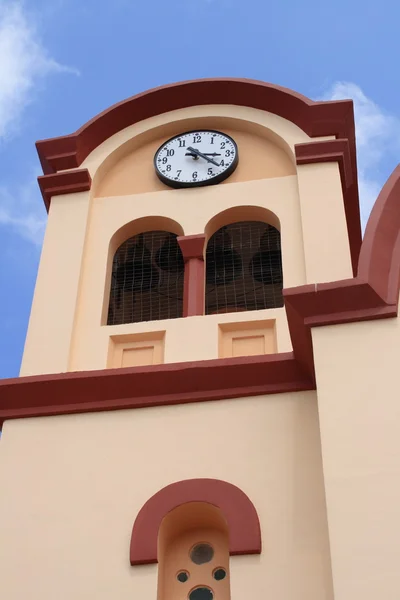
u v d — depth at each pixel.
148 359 12.55
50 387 11.75
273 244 14.30
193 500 10.45
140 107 15.73
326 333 10.48
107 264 13.90
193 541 10.75
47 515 10.72
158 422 11.37
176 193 14.60
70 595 9.98
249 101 15.61
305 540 9.98
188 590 10.34
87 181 14.77
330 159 14.31
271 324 12.58
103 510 10.66
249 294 14.02
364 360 10.12
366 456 9.34
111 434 11.35
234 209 14.16
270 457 10.78
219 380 11.50
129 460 11.05
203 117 15.63
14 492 10.98
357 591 8.41
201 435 11.13
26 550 10.44
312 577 9.66
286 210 13.98
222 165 14.80
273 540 10.03
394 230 11.30
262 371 11.44
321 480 10.45
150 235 14.55
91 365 12.45
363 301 10.55
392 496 8.99
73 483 10.95
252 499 10.42
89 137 15.39
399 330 10.32
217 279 14.16
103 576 10.09
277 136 15.02
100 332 12.82
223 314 12.71
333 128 14.77
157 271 14.44
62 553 10.36
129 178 15.15
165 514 10.44
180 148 15.28
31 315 13.03
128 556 10.21
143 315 14.08
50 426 11.57
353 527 8.84
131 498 10.71
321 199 13.77
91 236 14.25
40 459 11.25
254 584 9.68
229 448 10.95
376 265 10.80
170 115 15.76
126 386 11.62
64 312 13.00
